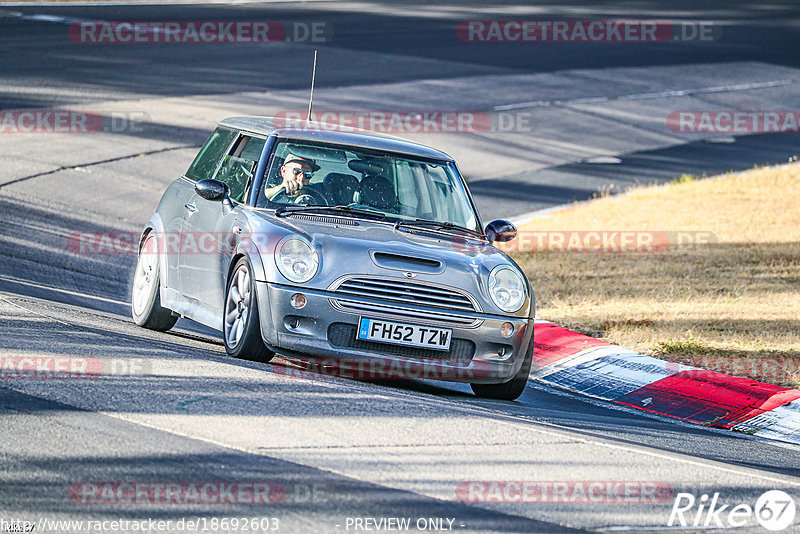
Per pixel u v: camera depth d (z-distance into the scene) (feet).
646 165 274.57
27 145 209.46
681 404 101.19
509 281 90.68
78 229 157.58
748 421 97.25
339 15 465.88
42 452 59.57
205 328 118.83
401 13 487.20
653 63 422.41
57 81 275.59
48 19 377.30
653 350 116.37
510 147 275.18
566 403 97.91
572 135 298.76
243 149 101.81
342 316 85.30
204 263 96.63
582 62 406.82
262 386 78.28
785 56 470.39
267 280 85.87
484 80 352.49
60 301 110.93
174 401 71.56
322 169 96.94
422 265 88.12
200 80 300.40
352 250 87.04
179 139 231.71
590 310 135.54
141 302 107.86
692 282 154.30
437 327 86.79
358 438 68.18
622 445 77.61
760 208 218.18
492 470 65.41
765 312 136.56
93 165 201.26
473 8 522.06
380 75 339.36
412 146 103.60
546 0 574.97
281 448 64.39
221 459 61.31
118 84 281.95
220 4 470.39
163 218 108.06
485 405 87.71
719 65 433.89
